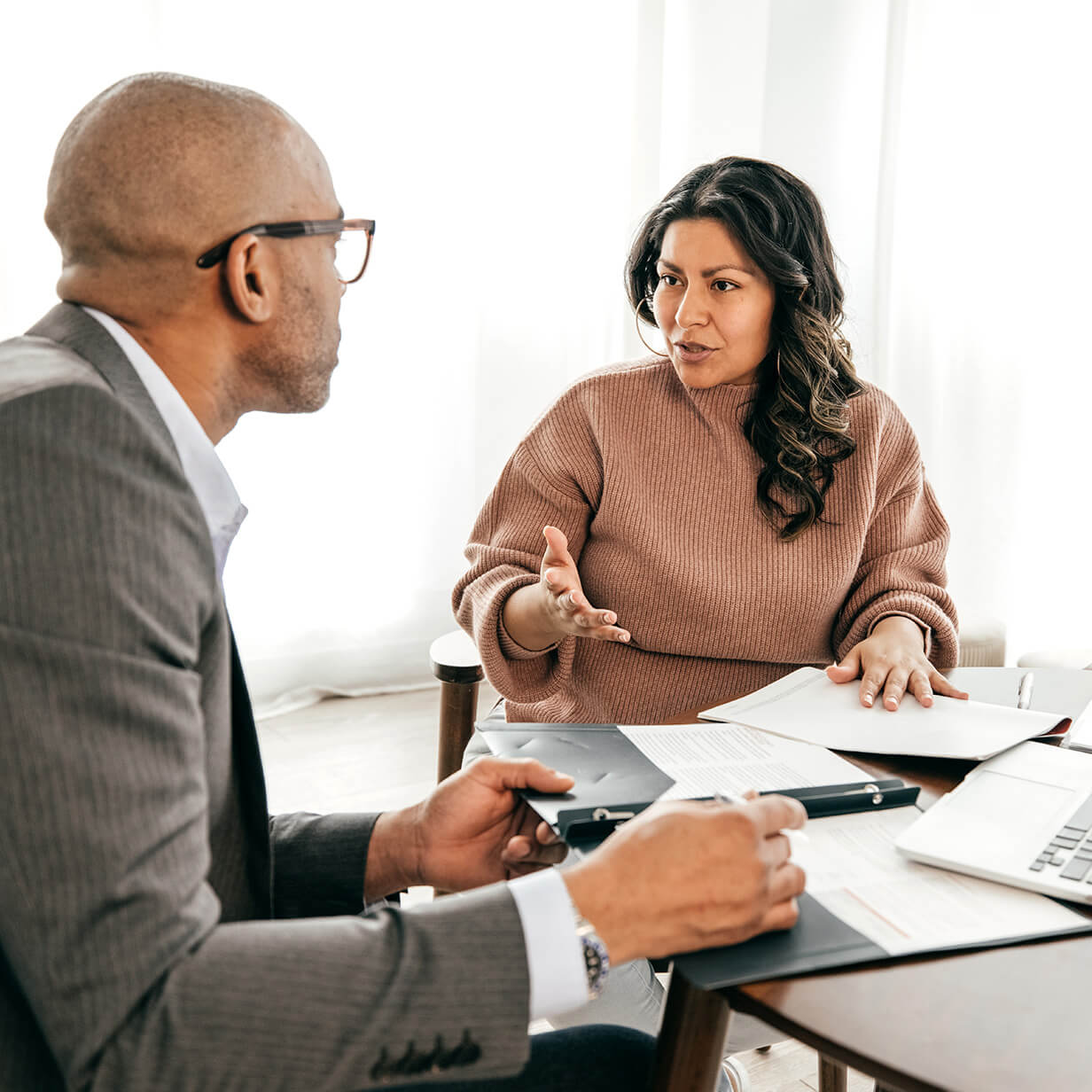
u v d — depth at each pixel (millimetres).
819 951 687
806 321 1401
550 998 645
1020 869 777
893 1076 590
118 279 786
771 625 1458
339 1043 602
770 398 1454
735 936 686
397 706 3023
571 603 1173
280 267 821
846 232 3221
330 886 953
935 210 3162
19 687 571
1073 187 3129
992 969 681
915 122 3137
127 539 613
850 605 1521
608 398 1507
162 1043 577
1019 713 1115
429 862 944
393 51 2811
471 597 1503
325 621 3029
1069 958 695
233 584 2867
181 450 807
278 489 2877
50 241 2498
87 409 625
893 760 1024
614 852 689
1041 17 3061
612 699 1489
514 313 3109
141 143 768
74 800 573
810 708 1150
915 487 1555
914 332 3227
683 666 1490
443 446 3078
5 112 2412
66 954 571
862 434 1494
